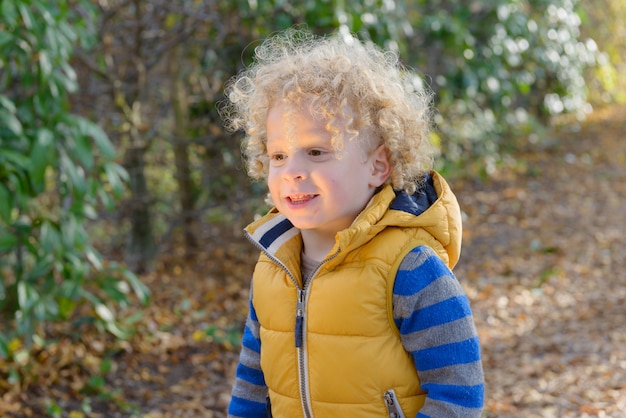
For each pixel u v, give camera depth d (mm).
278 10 4996
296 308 1560
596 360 3809
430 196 1607
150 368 3818
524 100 10797
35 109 3344
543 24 8219
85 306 4352
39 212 3910
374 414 1482
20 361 3555
